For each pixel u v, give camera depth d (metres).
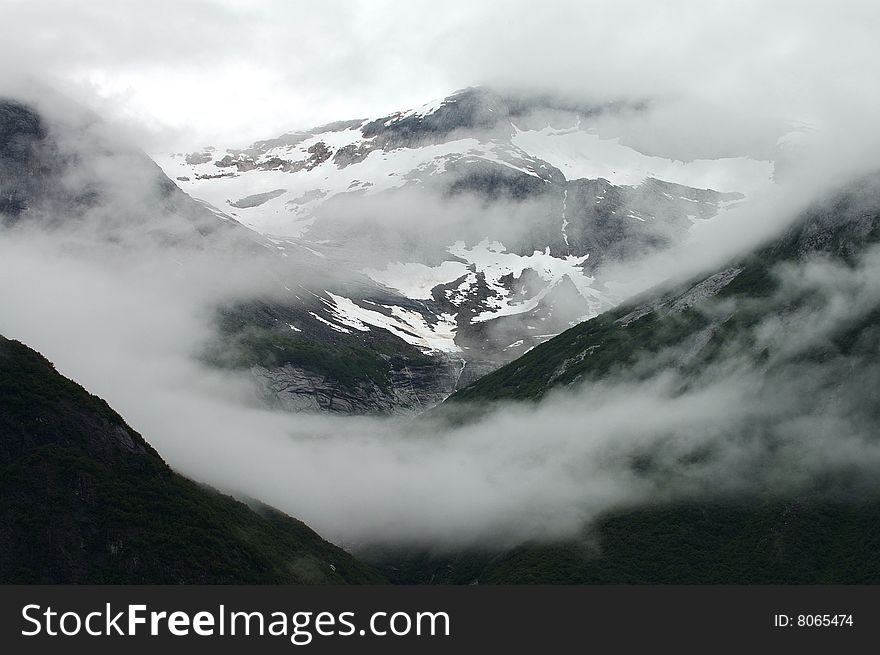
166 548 180.50
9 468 177.12
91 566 172.38
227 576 183.62
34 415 186.62
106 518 178.88
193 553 183.12
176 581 177.50
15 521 171.50
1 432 181.12
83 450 187.88
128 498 185.12
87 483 181.75
